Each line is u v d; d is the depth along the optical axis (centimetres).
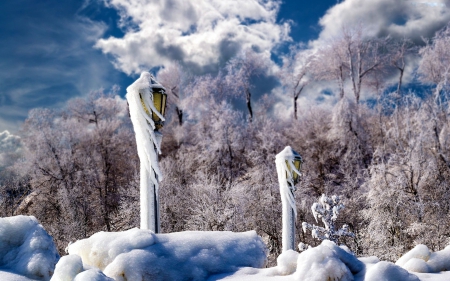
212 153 2945
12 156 2970
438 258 386
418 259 383
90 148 3312
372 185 1939
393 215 1805
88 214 2638
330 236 1120
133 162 3164
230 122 3066
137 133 535
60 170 2853
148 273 361
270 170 2452
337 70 3728
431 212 1833
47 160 2930
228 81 3941
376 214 1828
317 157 2880
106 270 358
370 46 3716
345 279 331
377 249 1731
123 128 3650
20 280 308
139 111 531
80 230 2356
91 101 3700
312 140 2970
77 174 2841
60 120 3309
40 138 2967
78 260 307
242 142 3047
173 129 3672
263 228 2134
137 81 541
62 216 2511
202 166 2780
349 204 2045
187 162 2859
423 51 2944
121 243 383
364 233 1830
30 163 2855
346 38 3666
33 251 340
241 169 2923
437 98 2170
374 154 2198
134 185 2298
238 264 405
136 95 532
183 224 2102
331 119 3052
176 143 3562
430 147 2114
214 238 423
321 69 3831
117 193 2738
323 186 2495
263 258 433
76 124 3419
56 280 296
